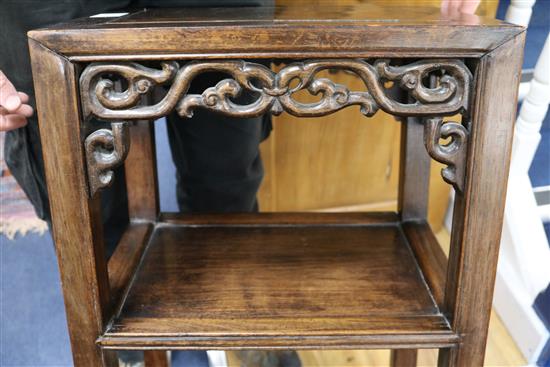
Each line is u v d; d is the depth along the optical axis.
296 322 0.68
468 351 0.67
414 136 0.91
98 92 0.58
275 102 0.59
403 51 0.57
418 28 0.56
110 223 1.05
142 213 0.95
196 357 1.14
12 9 0.76
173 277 0.80
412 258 0.85
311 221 0.96
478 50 0.56
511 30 0.56
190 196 1.16
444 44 0.56
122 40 0.55
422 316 0.70
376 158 1.46
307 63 0.57
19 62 0.79
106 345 0.66
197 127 1.03
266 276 0.80
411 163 0.92
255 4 0.92
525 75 1.23
